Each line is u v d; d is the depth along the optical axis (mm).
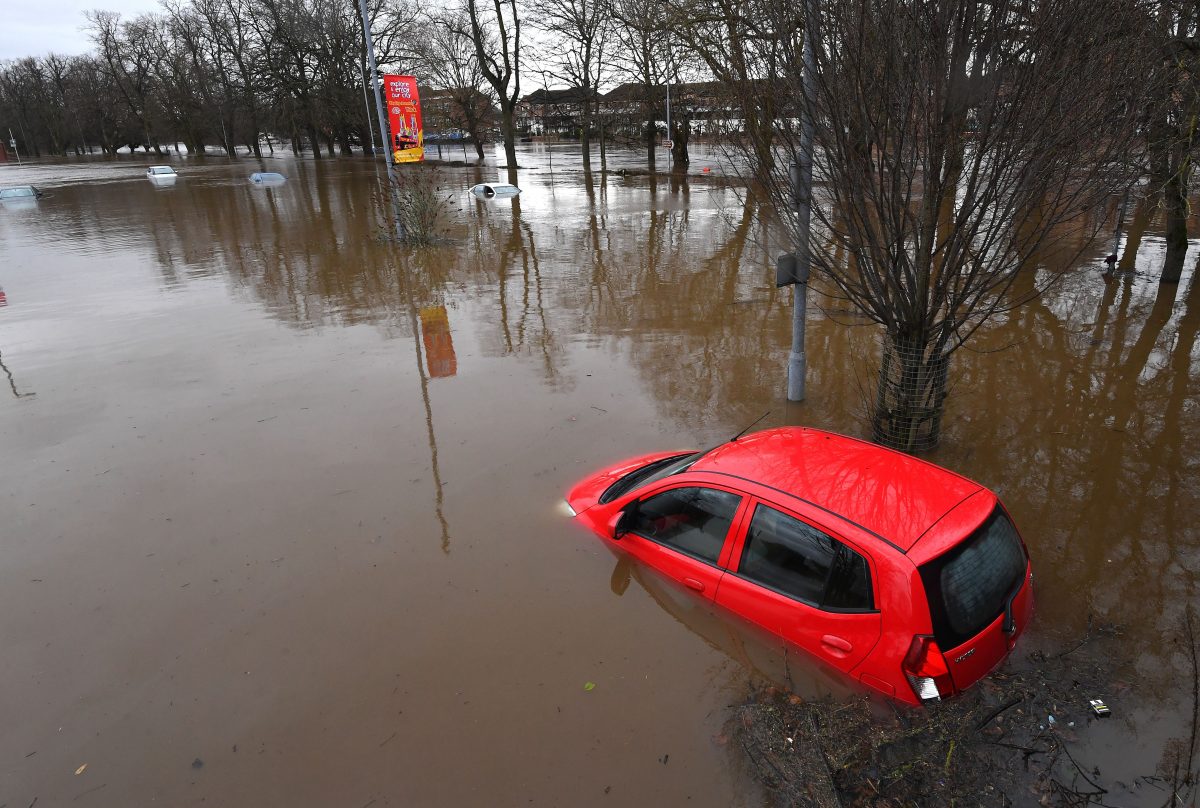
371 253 20250
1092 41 5281
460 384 9750
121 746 4129
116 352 11648
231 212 31359
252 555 5957
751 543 4371
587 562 5496
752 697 4078
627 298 14344
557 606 5055
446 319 13156
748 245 19500
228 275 17906
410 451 7758
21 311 14672
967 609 3672
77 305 15086
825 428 8031
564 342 11531
